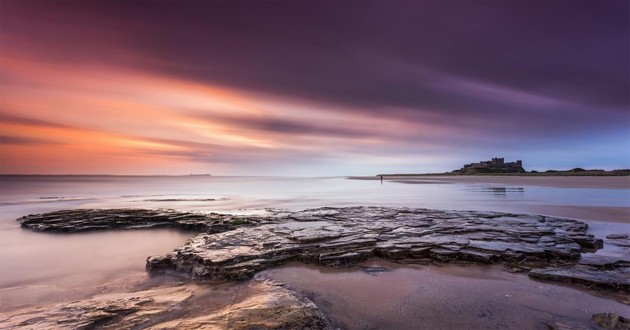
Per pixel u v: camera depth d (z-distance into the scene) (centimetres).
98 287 1025
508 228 1512
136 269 1209
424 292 837
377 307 756
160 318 723
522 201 2864
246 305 738
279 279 958
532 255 1115
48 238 1784
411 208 2434
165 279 1076
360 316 714
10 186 8806
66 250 1524
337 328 664
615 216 1941
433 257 1140
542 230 1456
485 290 843
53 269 1227
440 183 7306
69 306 797
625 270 956
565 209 2256
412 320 691
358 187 6744
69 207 3306
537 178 7644
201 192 5931
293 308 711
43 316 745
